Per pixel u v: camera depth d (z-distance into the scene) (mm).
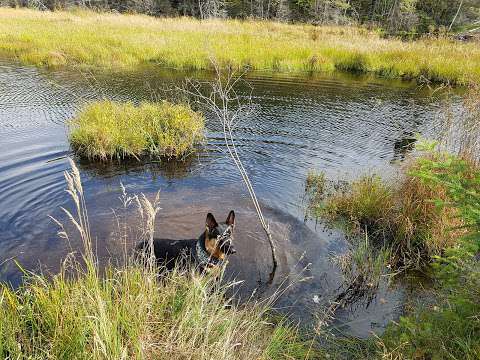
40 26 26562
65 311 3176
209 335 3369
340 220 6797
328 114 12617
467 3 44406
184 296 3803
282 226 6453
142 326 3232
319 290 5094
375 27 37562
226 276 5227
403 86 17219
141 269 3951
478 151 7465
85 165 8227
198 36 23969
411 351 3416
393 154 9602
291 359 3605
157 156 8812
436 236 5953
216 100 13602
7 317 3105
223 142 9859
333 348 4102
